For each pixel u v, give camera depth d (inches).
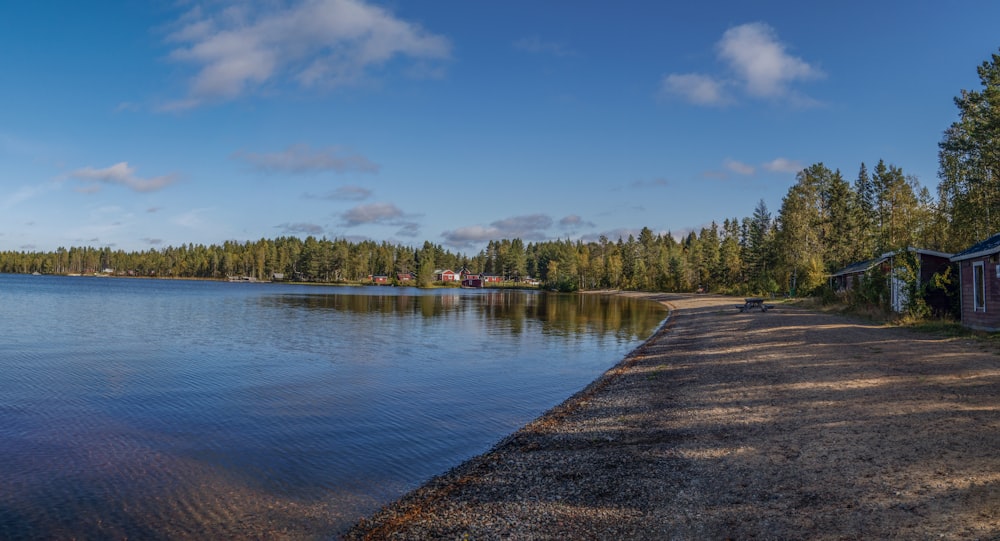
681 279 4384.8
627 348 1147.3
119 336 1305.4
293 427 543.8
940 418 397.7
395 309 2405.3
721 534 267.9
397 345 1189.7
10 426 541.3
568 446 460.8
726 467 362.0
